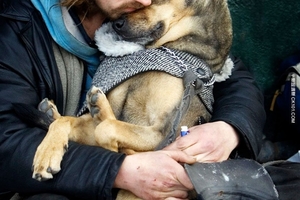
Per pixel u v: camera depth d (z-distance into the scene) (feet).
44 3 4.78
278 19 6.59
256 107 5.19
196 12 5.02
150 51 4.84
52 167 4.35
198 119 4.97
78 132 4.74
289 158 6.07
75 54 4.91
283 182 4.91
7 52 4.69
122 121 4.79
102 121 4.64
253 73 6.64
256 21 6.57
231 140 4.86
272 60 6.64
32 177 4.40
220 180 4.36
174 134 4.66
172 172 4.44
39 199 4.40
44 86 4.78
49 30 4.78
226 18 5.18
